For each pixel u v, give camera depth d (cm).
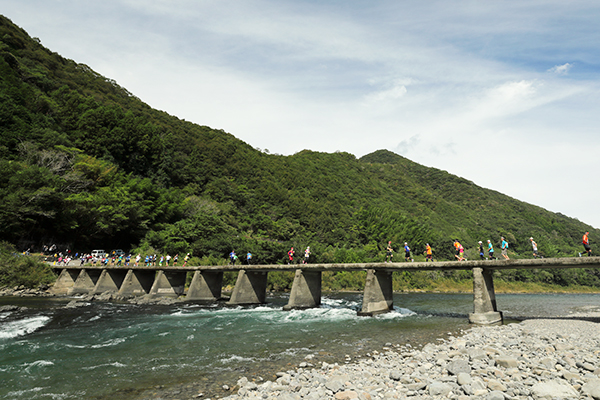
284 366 1205
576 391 770
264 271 3434
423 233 11650
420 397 808
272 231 9088
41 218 4847
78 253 5338
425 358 1212
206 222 6656
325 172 19988
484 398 755
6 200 4281
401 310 2880
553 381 816
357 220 13162
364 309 2473
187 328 2011
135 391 976
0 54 8288
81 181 5716
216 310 2872
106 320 2317
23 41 12112
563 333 1591
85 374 1141
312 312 2667
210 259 5722
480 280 2102
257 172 14088
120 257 4712
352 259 8381
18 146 5553
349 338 1688
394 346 1488
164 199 7344
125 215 6022
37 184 4697
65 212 5006
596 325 1827
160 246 6156
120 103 13525
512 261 1967
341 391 848
